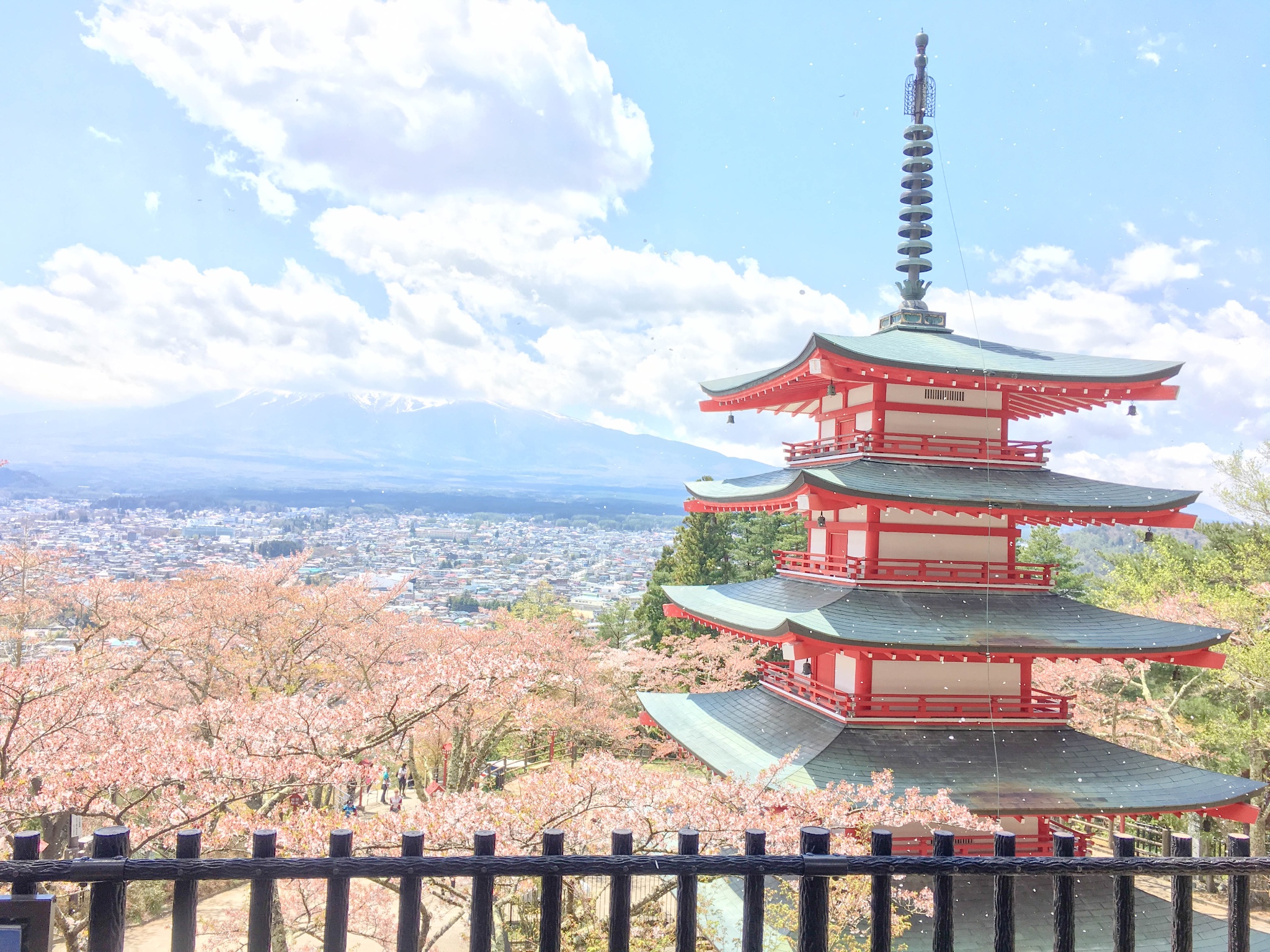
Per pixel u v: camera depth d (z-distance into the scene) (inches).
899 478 727.7
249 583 1350.9
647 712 943.0
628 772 590.6
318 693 1347.2
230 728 609.9
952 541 757.9
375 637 1482.5
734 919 642.8
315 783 591.8
